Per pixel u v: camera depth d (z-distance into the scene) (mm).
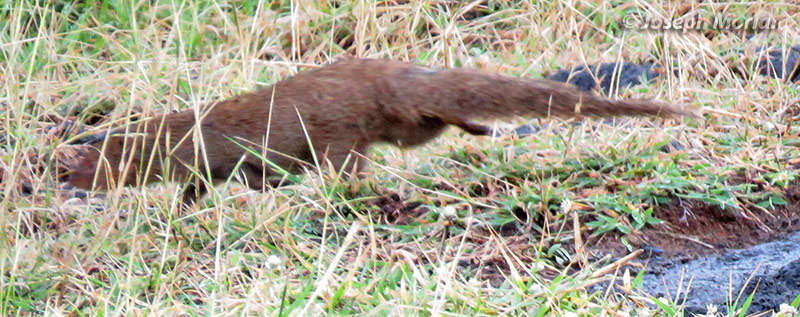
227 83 9555
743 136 8312
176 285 6395
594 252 6961
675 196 7488
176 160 7504
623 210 7258
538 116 7258
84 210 7664
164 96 9422
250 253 6840
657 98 9117
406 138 7453
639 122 8617
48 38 10047
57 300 6320
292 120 7312
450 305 5930
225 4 10953
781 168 7699
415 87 7234
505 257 6395
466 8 10969
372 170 7926
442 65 10266
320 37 10766
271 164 7266
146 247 6980
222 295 6227
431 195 7617
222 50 10500
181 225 7188
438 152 8258
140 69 9312
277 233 7082
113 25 10930
